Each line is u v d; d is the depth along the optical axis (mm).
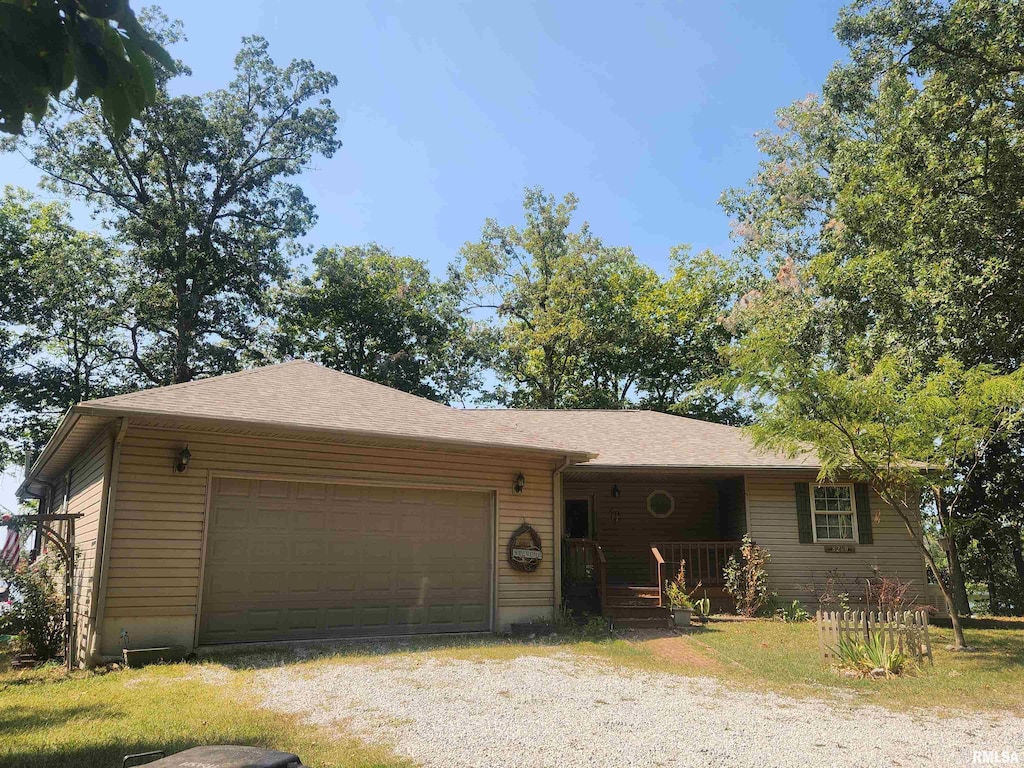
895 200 17500
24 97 1980
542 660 9016
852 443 10250
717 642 10547
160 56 2137
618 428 16938
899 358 16453
